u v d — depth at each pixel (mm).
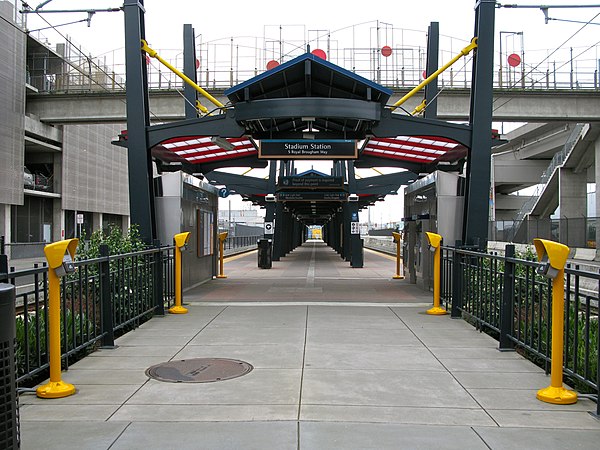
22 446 4078
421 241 14797
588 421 4656
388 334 8234
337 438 4223
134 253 8328
